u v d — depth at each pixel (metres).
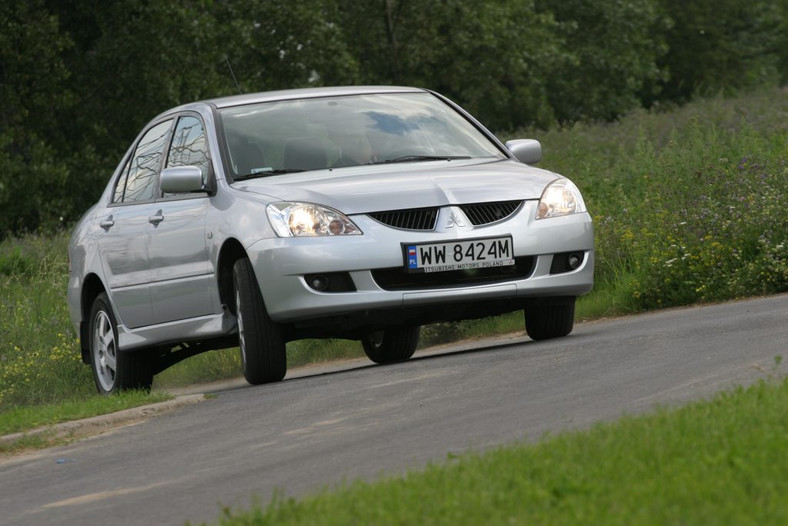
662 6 178.62
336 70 117.25
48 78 98.62
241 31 109.44
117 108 104.25
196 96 104.69
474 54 133.50
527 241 24.61
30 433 22.33
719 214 35.16
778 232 33.94
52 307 45.00
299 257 23.84
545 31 141.88
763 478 10.55
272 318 24.45
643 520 9.70
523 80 138.00
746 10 187.75
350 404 20.31
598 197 45.50
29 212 96.25
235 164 26.31
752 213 34.56
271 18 115.88
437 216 24.25
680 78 181.50
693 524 9.49
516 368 21.56
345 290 23.92
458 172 25.36
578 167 55.34
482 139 28.17
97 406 24.27
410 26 129.75
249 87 110.94
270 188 25.08
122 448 19.92
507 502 10.90
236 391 24.66
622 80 158.00
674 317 28.95
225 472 16.30
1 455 21.30
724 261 33.84
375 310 23.98
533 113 143.25
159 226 27.59
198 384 38.78
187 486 15.74
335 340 40.00
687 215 36.06
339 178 25.16
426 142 27.41
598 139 76.88
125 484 16.66
